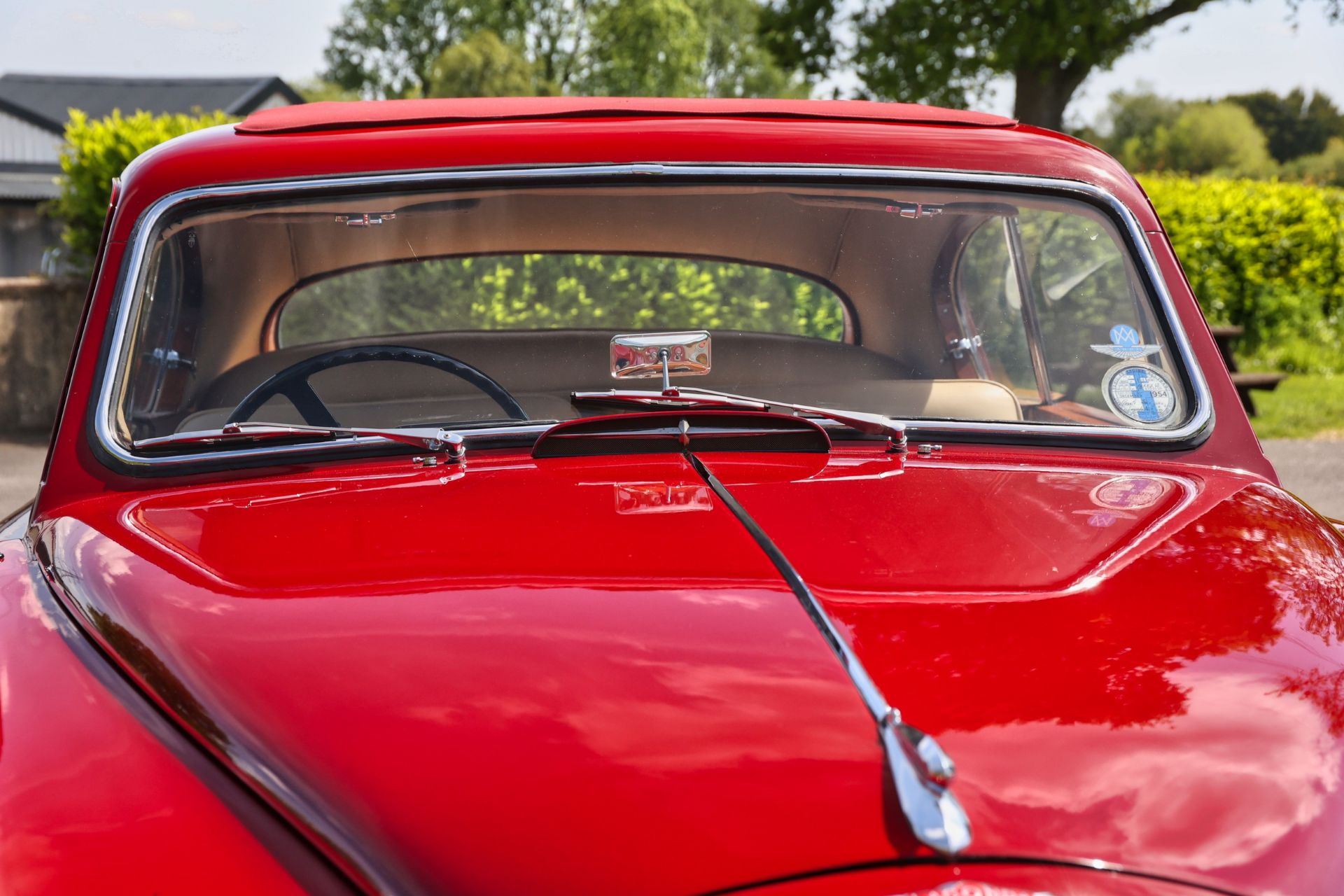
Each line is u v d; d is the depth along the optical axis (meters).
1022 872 0.97
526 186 1.97
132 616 1.35
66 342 11.08
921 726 1.07
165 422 1.91
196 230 1.95
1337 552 1.54
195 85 36.56
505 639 1.20
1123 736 1.08
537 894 0.97
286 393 2.00
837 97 21.78
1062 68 20.02
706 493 1.58
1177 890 0.98
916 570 1.33
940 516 1.49
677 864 0.97
